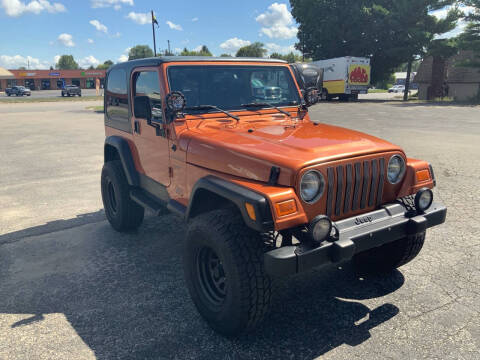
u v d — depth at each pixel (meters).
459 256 4.30
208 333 3.08
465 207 5.85
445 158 9.26
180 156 3.56
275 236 2.89
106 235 5.13
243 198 2.61
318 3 42.72
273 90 4.18
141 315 3.34
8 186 7.64
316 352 2.84
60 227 5.43
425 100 36.09
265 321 3.21
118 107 4.92
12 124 19.38
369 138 3.32
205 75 3.81
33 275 4.09
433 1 37.50
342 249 2.61
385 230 2.91
